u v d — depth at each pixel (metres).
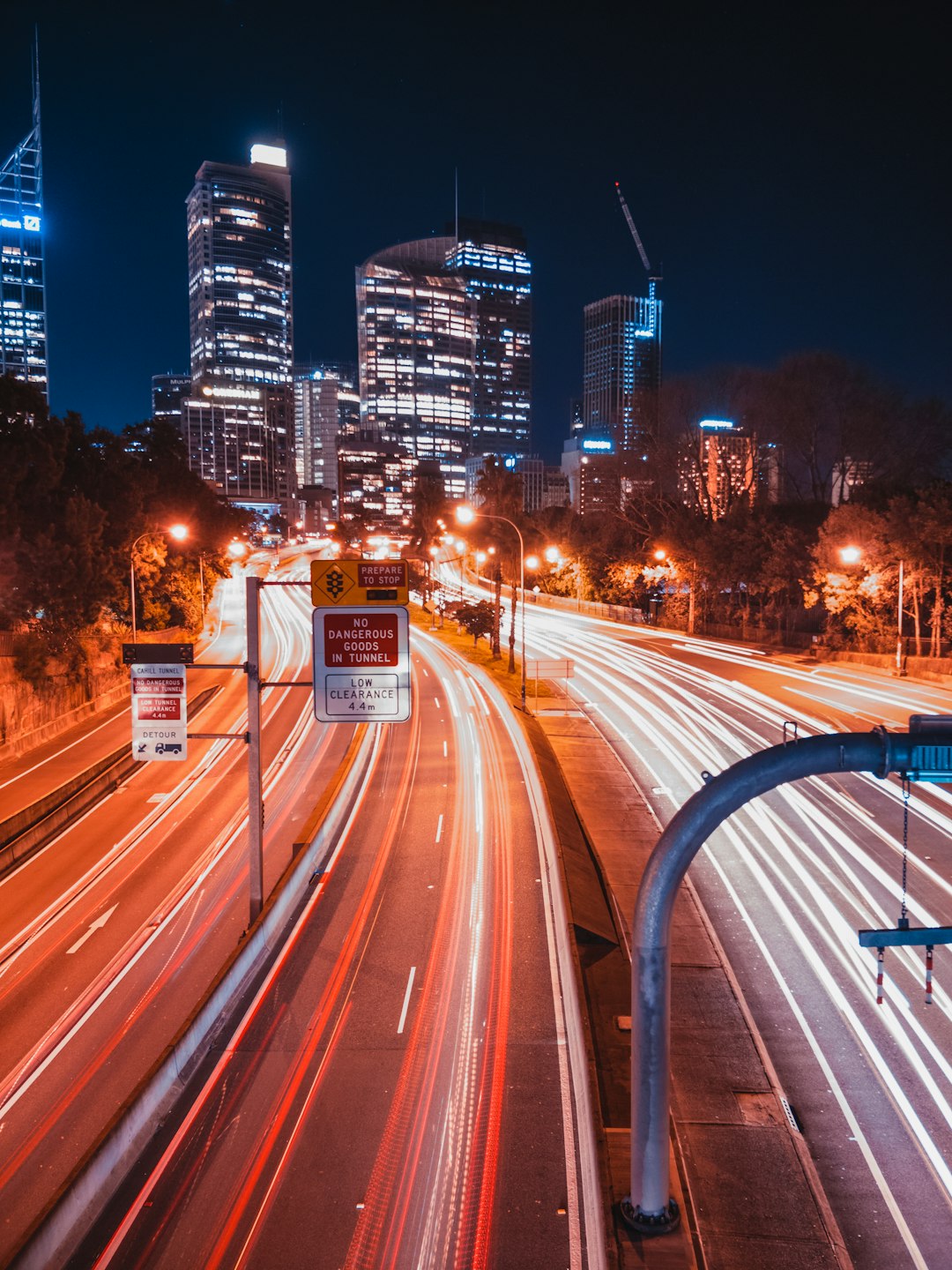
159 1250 11.91
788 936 22.41
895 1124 15.33
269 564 163.38
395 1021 18.00
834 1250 12.54
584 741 44.06
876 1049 17.53
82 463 60.50
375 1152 13.86
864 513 58.81
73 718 49.03
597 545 106.75
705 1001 19.38
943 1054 17.34
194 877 26.91
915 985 19.89
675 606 91.50
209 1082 15.84
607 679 60.94
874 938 8.02
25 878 27.25
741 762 8.48
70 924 23.73
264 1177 13.30
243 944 20.45
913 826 30.14
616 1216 10.68
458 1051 16.83
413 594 123.88
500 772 38.25
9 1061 17.22
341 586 20.94
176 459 85.38
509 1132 14.34
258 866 21.95
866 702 49.28
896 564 57.78
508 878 26.02
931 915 23.44
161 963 21.22
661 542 87.00
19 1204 13.38
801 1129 15.22
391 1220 12.39
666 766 39.22
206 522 88.69
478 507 136.12
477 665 68.38
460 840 29.52
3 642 44.06
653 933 9.08
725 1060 17.19
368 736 46.09
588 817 32.59
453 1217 12.43
